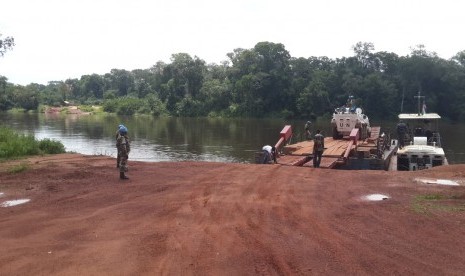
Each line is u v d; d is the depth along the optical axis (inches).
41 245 272.2
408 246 262.1
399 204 355.9
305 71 3934.5
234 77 4153.5
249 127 2632.9
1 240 283.3
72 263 242.4
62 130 2295.8
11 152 677.9
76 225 312.5
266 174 495.5
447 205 350.9
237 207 350.6
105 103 4525.1
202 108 3944.4
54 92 5590.6
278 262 238.8
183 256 249.1
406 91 3513.8
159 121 3213.6
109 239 281.1
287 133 781.9
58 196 401.1
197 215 330.3
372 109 3513.8
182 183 449.1
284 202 365.1
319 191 405.7
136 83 5531.5
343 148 773.3
